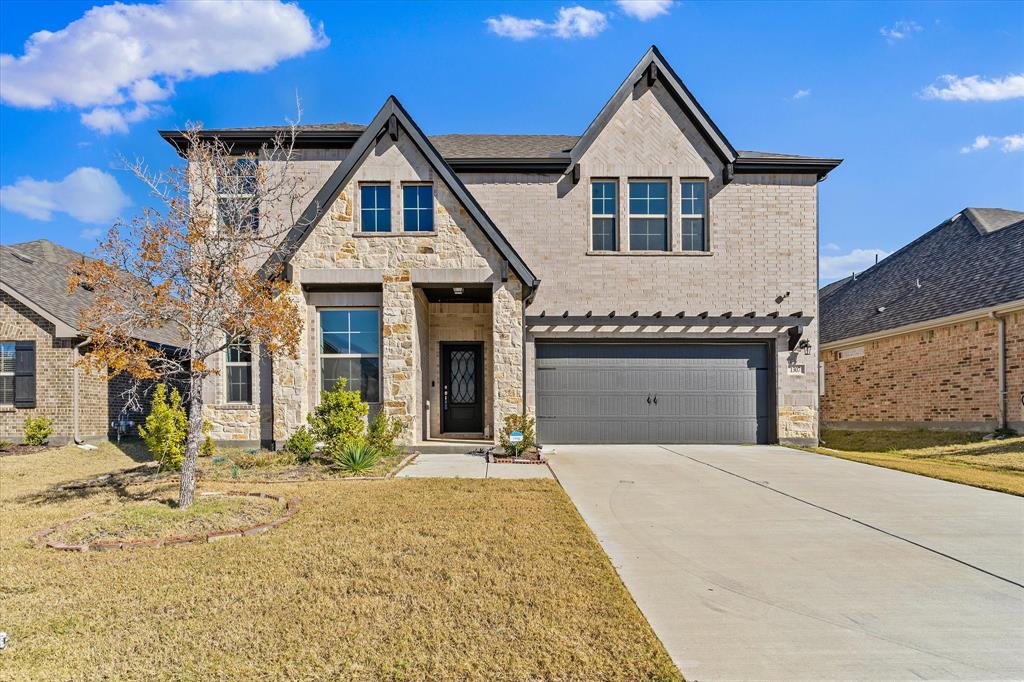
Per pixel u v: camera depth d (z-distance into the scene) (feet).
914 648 13.23
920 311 53.42
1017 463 36.09
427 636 13.37
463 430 48.70
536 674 11.88
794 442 46.50
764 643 13.42
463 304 48.21
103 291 24.17
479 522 22.38
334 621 14.14
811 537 21.45
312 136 45.70
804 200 47.88
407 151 41.06
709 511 25.12
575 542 20.03
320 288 41.86
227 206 27.76
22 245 65.10
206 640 13.21
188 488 24.68
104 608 14.90
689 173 47.62
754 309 47.37
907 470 34.37
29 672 11.94
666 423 47.21
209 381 43.11
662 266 47.42
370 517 23.09
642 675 11.87
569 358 47.24
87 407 51.78
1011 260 48.44
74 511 25.57
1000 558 19.21
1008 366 43.88
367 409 36.88
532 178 47.55
